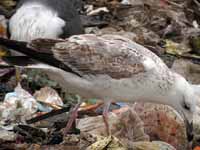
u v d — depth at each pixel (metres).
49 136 7.70
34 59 7.18
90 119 8.18
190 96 7.41
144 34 11.03
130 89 7.30
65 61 7.24
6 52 9.16
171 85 7.36
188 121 7.58
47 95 9.05
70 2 9.73
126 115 7.95
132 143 7.54
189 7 12.26
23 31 9.21
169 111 8.11
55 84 9.31
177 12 11.94
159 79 7.30
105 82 7.26
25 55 7.18
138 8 11.81
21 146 7.46
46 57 7.21
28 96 8.79
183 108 7.50
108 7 11.96
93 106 8.79
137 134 7.90
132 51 7.35
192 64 10.30
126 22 11.45
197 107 8.12
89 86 7.30
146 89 7.32
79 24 9.68
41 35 9.15
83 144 7.55
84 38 7.41
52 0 9.57
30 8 9.44
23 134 7.77
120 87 7.27
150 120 8.11
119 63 7.26
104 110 7.43
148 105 8.20
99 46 7.34
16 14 9.48
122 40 7.55
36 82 9.34
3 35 10.23
